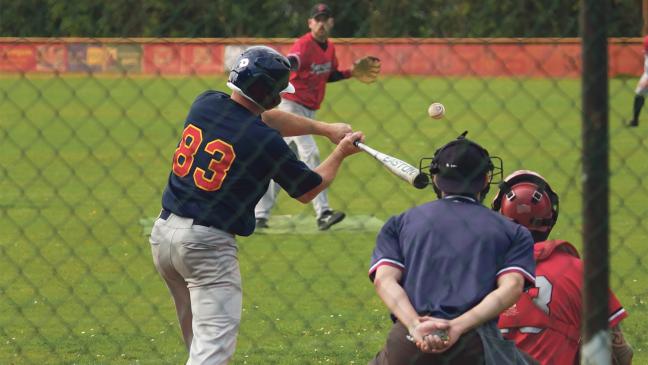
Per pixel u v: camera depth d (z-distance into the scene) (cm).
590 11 1157
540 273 1389
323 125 1717
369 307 2283
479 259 1234
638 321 2116
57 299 2356
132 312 2252
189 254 1524
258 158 1527
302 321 2170
